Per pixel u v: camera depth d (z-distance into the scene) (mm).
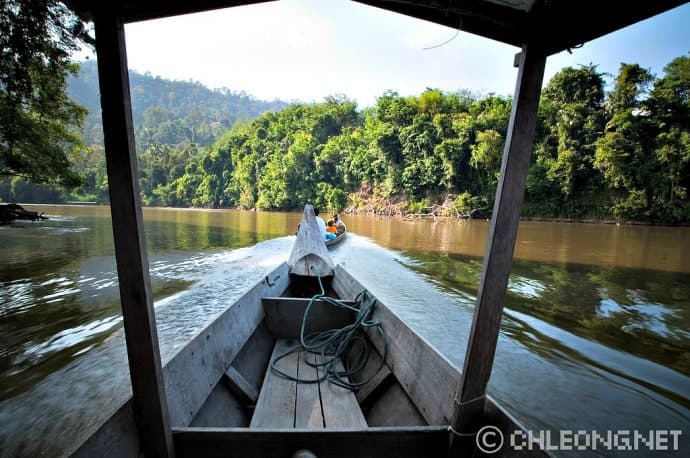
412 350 2717
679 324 6531
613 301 7898
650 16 1396
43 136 16031
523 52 1659
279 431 1816
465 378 1866
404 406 2635
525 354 5266
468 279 9750
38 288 8383
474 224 28656
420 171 37344
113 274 9656
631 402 4164
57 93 14852
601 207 30688
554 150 33219
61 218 28594
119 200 1612
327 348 3723
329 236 14414
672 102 28172
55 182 17578
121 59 1525
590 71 32188
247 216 39250
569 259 13133
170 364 2123
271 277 4820
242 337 3266
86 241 15656
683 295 8391
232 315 3199
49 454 3453
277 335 4031
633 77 30750
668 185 28234
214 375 2615
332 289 5980
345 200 44906
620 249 15586
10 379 4582
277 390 2939
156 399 1752
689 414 3969
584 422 3873
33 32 10906
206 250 14531
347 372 3197
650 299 8062
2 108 13922
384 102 42438
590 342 5723
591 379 4629
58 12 10180
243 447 1812
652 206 28547
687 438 3576
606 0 1440
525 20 1565
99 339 5695
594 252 14719
